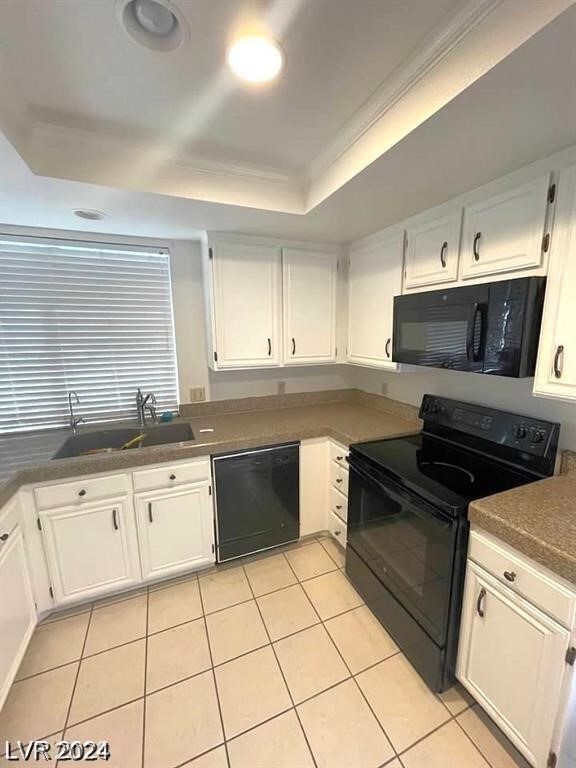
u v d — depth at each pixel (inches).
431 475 59.5
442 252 66.1
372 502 68.6
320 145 57.4
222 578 81.4
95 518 69.4
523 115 39.1
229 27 34.5
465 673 52.5
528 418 61.7
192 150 58.0
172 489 75.3
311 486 90.3
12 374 81.8
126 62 38.7
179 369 97.3
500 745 49.0
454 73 36.1
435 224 67.2
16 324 80.8
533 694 42.1
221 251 84.0
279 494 86.6
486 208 57.1
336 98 45.6
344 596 75.9
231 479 80.4
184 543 78.5
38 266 80.9
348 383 117.0
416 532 57.0
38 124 49.1
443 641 53.1
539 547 39.0
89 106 46.3
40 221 74.4
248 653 62.9
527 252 51.1
